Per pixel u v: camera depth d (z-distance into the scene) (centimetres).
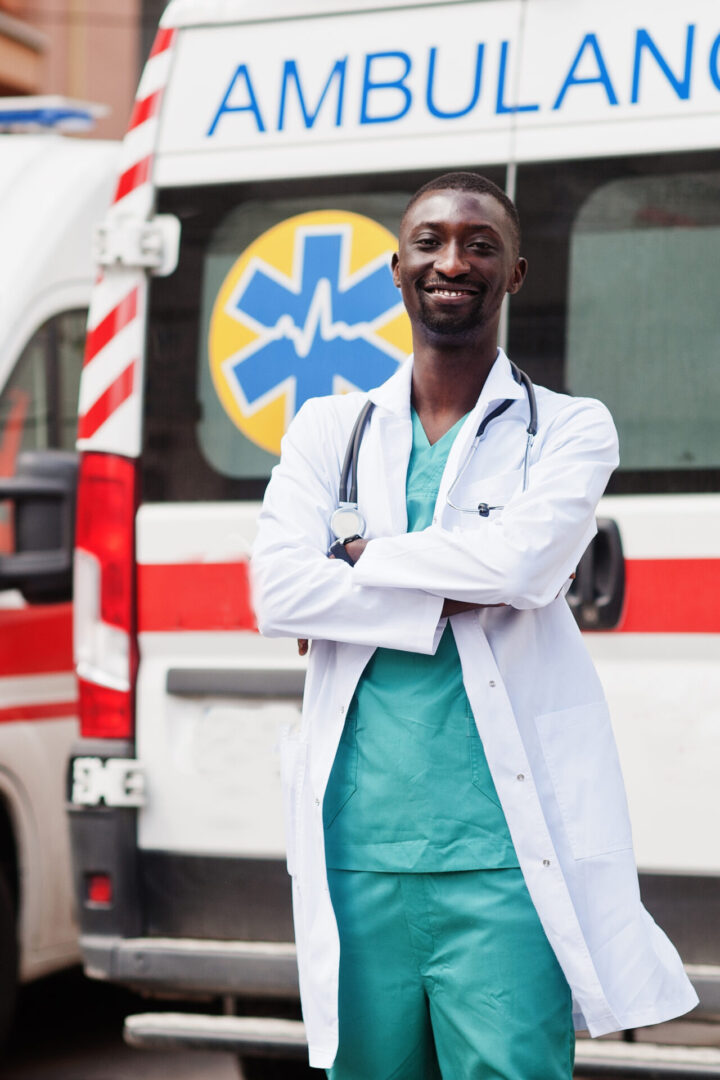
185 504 527
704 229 477
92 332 539
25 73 2034
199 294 528
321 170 513
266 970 509
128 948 525
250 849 518
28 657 655
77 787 535
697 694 470
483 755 341
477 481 354
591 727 347
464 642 341
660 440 479
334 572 349
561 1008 340
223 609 521
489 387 358
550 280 490
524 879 337
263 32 524
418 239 357
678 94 478
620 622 476
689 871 470
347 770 349
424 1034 355
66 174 715
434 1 503
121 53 2189
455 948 340
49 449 689
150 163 533
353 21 512
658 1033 480
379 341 506
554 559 341
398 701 345
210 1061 693
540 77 491
